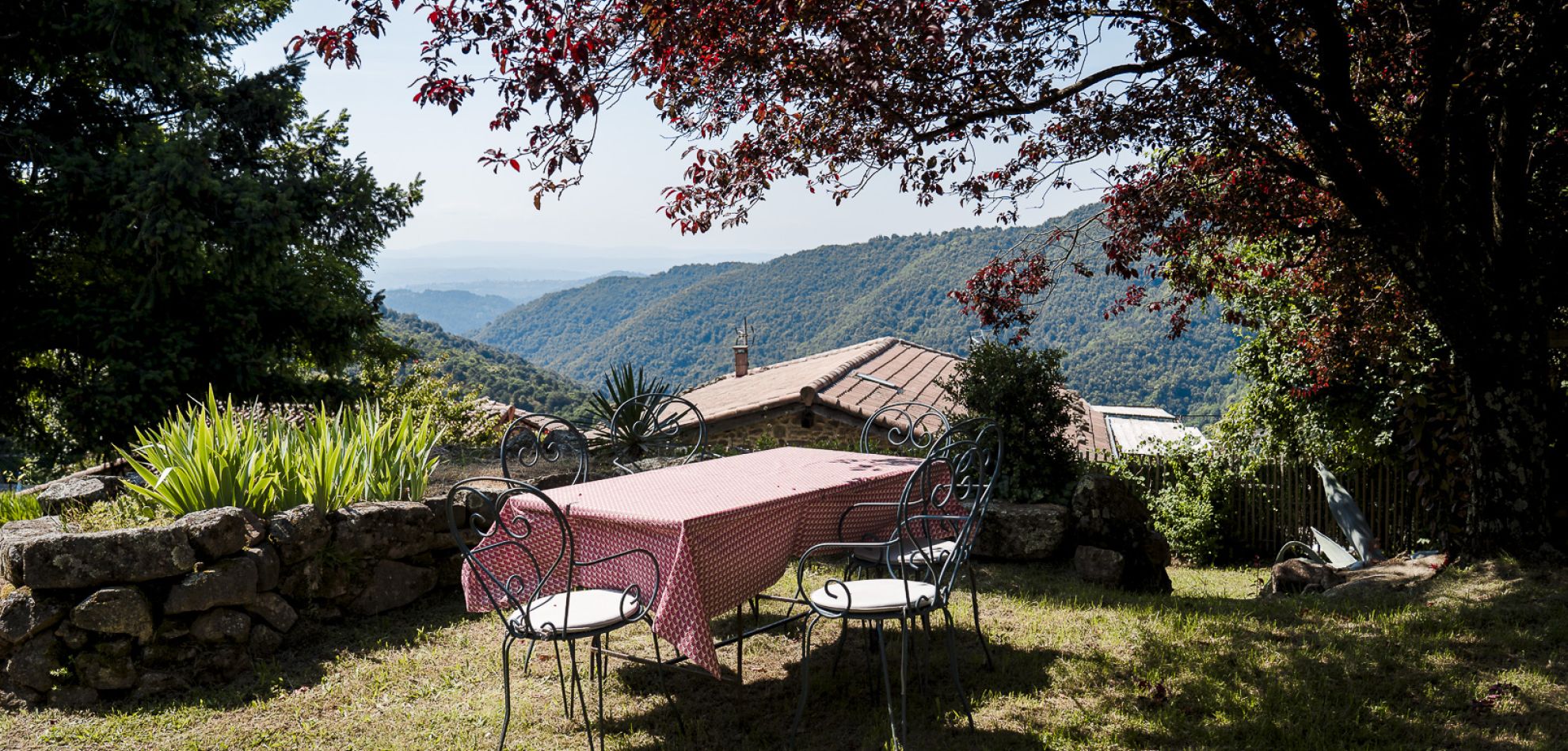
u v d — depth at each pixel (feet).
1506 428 20.13
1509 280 19.81
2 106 43.50
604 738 12.60
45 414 49.34
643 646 16.08
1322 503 39.70
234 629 14.84
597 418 30.73
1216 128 23.27
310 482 17.57
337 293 58.70
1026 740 12.11
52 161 37.78
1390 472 38.27
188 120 42.86
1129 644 15.96
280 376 48.52
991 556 23.86
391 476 19.65
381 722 13.17
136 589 14.12
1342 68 18.75
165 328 42.16
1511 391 20.04
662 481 15.16
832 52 18.90
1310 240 26.91
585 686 14.38
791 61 19.34
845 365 57.41
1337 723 12.16
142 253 40.68
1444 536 23.62
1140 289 31.22
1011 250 28.19
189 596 14.38
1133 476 42.88
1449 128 19.20
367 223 54.03
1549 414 20.10
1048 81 23.11
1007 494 24.99
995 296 27.58
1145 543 23.02
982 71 21.61
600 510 12.80
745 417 49.88
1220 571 37.88
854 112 20.97
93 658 13.74
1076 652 15.60
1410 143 21.47
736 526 12.66
